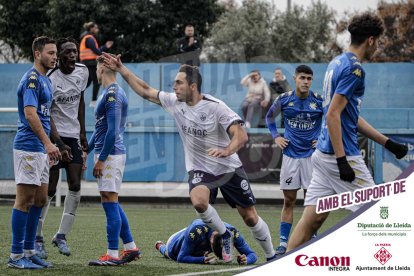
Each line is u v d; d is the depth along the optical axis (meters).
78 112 25.00
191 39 50.22
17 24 81.38
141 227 33.16
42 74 20.55
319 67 59.66
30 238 20.83
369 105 62.94
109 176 21.53
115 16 76.44
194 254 22.38
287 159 26.91
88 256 23.92
